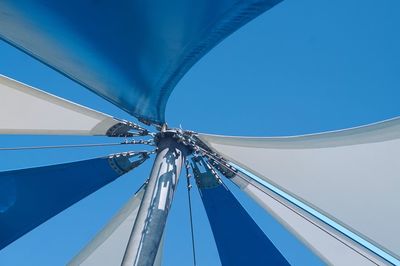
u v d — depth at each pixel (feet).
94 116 18.66
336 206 18.84
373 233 18.65
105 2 9.45
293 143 17.89
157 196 15.01
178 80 12.48
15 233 21.98
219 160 19.52
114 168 20.79
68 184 21.43
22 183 20.76
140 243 13.66
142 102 14.30
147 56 11.46
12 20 9.90
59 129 19.24
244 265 23.59
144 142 19.12
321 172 18.34
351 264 21.06
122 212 22.98
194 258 22.26
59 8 9.55
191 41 10.57
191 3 9.27
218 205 22.47
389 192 17.47
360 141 16.94
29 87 17.22
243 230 22.89
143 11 9.73
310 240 21.49
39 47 11.15
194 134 18.38
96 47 11.07
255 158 19.07
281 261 22.85
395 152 16.67
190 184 20.25
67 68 12.25
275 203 21.57
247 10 9.23
